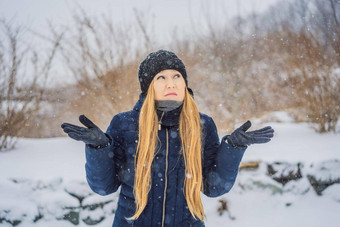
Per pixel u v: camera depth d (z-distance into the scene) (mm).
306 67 4129
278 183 2785
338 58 3967
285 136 3879
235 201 2701
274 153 3031
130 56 4160
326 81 3965
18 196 2486
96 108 4059
